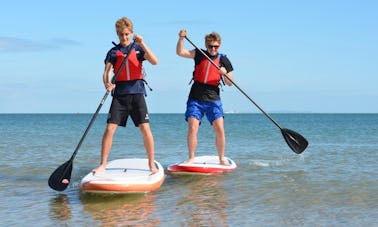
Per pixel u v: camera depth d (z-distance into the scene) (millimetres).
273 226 3932
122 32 5418
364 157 9172
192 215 4266
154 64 5488
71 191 5359
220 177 6414
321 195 5180
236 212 4395
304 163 8055
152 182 5184
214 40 6688
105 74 5496
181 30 6609
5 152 10086
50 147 11672
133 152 10641
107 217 4176
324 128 29953
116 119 5457
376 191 5391
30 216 4219
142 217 4184
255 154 9914
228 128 29141
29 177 6410
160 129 26531
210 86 6832
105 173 5469
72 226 3895
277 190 5461
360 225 3959
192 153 7082
